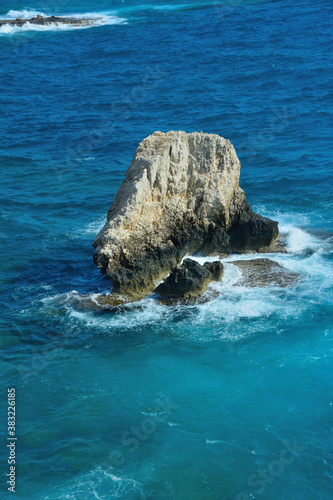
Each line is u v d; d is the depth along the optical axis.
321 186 46.91
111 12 139.00
